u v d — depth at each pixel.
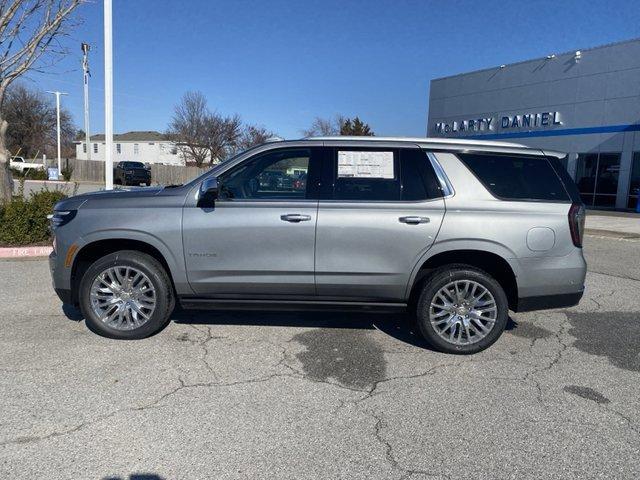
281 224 4.52
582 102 23.14
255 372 4.16
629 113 21.52
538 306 4.65
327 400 3.71
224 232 4.54
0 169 10.23
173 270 4.62
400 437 3.23
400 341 4.98
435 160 4.65
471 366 4.40
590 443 3.20
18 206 9.27
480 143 4.75
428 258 4.54
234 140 48.09
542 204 4.59
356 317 5.70
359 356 4.57
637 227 15.52
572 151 23.72
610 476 2.87
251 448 3.07
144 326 4.75
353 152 4.69
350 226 4.50
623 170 21.98
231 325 5.32
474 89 27.81
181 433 3.21
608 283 7.77
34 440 3.09
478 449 3.12
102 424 3.29
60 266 4.71
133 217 4.60
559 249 4.56
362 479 2.80
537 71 24.72
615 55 21.77
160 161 75.31
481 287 4.58
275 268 4.57
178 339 4.85
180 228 4.57
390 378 4.12
